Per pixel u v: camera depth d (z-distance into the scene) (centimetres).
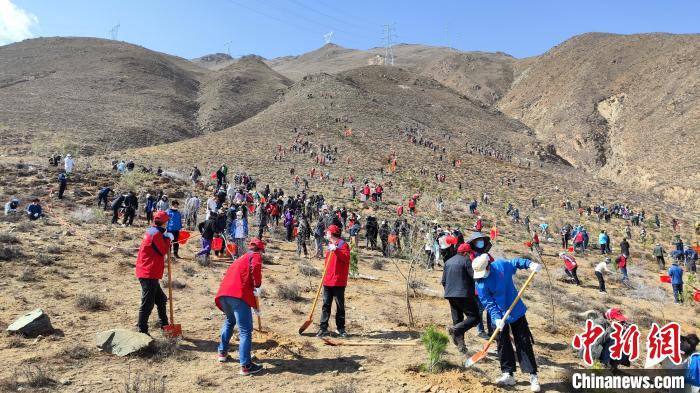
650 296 1694
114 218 1898
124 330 657
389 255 1998
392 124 10412
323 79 13612
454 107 15312
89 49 17688
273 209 2420
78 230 1588
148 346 641
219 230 1424
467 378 609
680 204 8425
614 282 1923
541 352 764
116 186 2884
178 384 555
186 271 1203
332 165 6500
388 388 570
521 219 4338
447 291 702
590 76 16550
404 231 2141
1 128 7856
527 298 1292
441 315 964
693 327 1232
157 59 18062
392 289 1222
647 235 4288
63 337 677
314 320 873
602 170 12538
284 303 979
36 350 621
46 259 1085
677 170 9362
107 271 1096
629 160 11106
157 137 9694
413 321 894
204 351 671
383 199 4528
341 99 11769
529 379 623
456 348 731
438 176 6469
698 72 12444
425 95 15962
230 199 2822
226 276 620
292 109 10906
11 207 1819
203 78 18238
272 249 1864
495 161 8994
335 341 741
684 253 2628
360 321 880
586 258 2681
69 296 878
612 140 13688
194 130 11594
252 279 606
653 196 8638
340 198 4256
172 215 1388
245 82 16975
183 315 837
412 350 714
